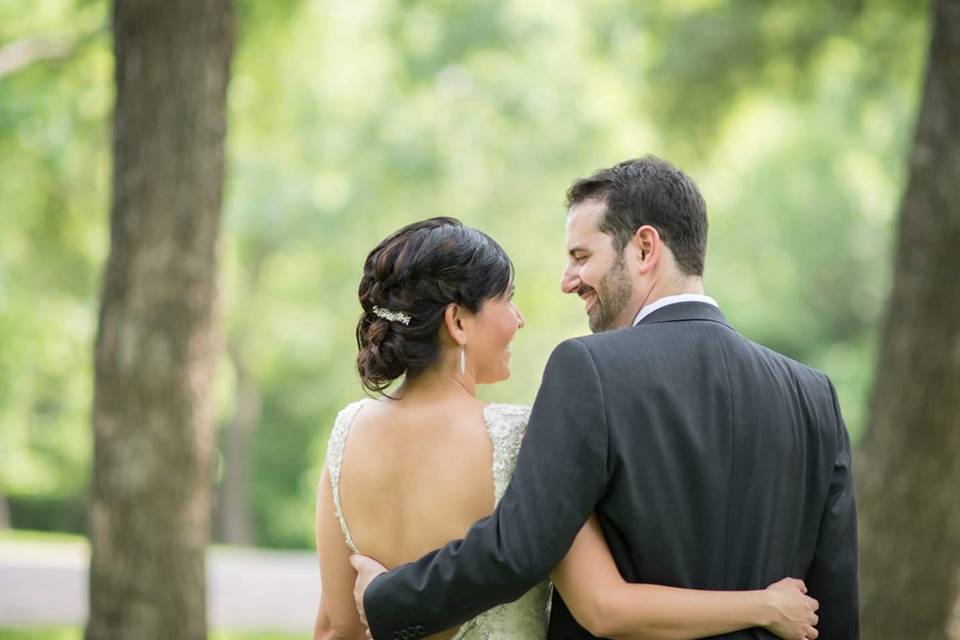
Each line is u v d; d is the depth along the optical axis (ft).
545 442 10.39
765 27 36.35
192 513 24.13
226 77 24.27
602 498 10.52
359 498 11.57
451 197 77.15
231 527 97.96
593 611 10.41
